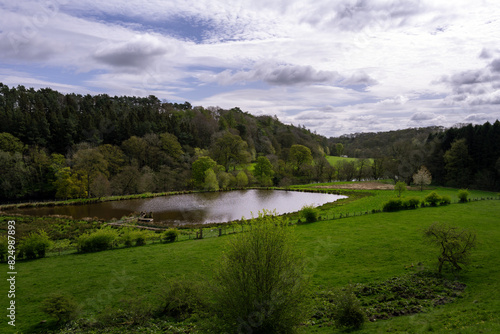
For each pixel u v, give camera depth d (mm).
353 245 31172
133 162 94438
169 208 68812
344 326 16609
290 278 16312
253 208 68688
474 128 91750
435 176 97688
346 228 39031
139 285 24469
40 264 30078
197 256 30469
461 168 87000
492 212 44656
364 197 75938
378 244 30984
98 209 67125
